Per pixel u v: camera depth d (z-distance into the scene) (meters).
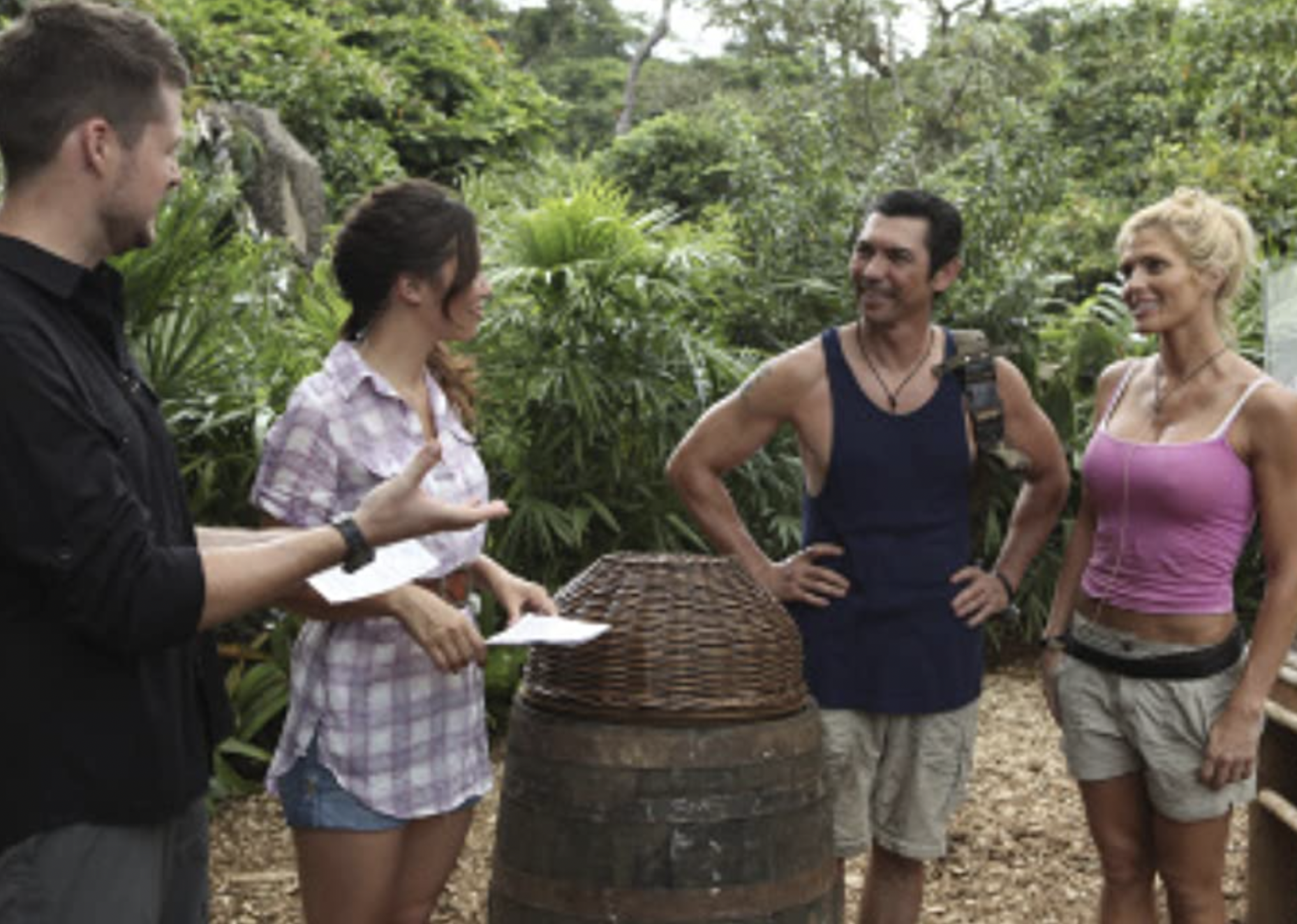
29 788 1.58
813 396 2.71
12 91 1.60
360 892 2.28
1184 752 2.64
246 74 10.02
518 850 2.25
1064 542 6.36
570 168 8.12
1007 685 5.86
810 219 6.82
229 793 4.39
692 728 2.18
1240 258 2.62
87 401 1.59
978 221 6.82
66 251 1.64
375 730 2.23
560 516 5.30
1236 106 10.55
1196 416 2.62
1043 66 15.23
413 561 1.94
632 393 5.43
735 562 2.35
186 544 1.83
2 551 1.55
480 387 5.23
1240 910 3.58
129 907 1.68
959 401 2.68
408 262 2.22
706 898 2.16
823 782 2.31
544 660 2.30
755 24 13.73
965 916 3.62
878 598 2.66
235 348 4.92
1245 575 6.25
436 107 12.72
